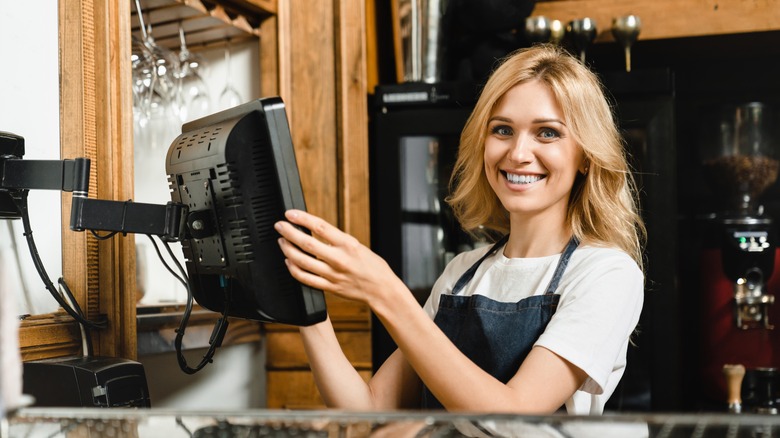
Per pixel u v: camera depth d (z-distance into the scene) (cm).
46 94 139
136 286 161
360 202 215
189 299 117
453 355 102
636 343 203
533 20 220
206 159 98
